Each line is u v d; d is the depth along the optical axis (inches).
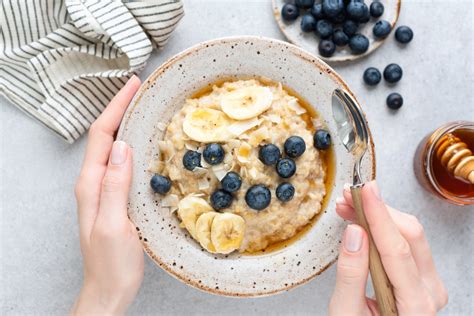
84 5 23.7
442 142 24.9
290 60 22.9
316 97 23.2
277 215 22.8
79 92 24.6
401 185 26.2
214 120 22.6
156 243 22.9
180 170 22.9
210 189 22.8
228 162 22.4
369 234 20.2
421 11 26.4
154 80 22.5
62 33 24.2
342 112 22.6
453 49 26.3
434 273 22.4
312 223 23.5
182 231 23.2
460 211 26.4
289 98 23.3
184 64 22.6
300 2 25.3
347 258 20.1
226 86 23.4
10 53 24.4
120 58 24.8
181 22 25.7
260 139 22.4
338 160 23.3
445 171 25.4
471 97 26.3
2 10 24.1
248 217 22.8
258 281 23.0
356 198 20.4
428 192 26.2
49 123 25.1
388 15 25.9
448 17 26.2
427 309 20.2
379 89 26.2
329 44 25.3
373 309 22.2
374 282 20.3
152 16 23.8
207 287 22.9
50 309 25.6
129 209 22.7
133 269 22.3
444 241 26.3
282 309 25.9
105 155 23.2
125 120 22.5
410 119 26.2
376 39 25.8
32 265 25.5
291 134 22.9
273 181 22.8
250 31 25.9
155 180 22.8
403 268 19.8
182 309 25.7
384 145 26.2
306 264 23.1
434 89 26.4
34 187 25.5
